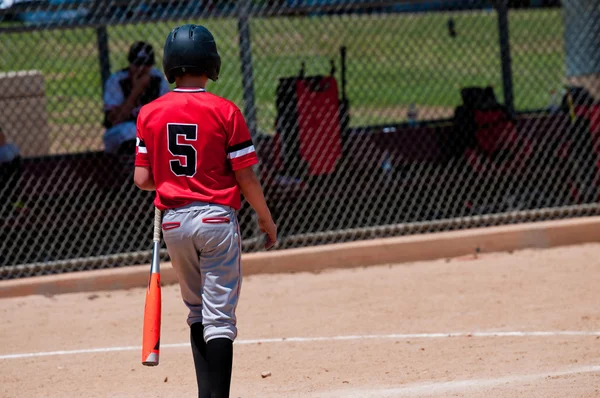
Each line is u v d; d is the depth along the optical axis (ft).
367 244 93.71
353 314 76.43
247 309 79.71
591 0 139.23
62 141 128.77
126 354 67.82
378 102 157.79
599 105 103.45
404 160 110.93
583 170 104.06
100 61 114.62
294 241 95.91
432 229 100.99
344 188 107.04
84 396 57.77
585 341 64.13
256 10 95.76
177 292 87.15
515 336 66.85
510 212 102.73
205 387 44.68
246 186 45.55
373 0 107.96
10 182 97.14
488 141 106.01
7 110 120.16
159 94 101.19
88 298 86.79
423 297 80.84
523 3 131.64
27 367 65.36
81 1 96.02
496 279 85.46
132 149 98.99
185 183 44.98
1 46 134.00
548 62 169.48
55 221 95.14
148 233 99.45
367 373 59.72
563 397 50.11
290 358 64.49
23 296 87.61
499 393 52.11
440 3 135.64
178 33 46.21
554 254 94.02
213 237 44.57
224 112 45.14
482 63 173.68
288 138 100.48
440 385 55.26
